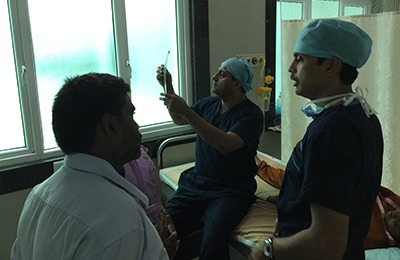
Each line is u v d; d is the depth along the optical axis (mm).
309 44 1008
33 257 783
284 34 2357
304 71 1033
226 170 1860
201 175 1966
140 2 2404
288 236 1082
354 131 938
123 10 2324
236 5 2723
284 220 1145
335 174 922
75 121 756
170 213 1929
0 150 2074
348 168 924
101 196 732
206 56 2646
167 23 2539
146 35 2469
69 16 2174
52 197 780
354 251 1044
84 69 2279
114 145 802
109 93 778
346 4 2234
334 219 920
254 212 1839
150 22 2469
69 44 2201
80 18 2213
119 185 798
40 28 2094
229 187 1875
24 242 832
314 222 953
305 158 986
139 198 834
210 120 1955
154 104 2584
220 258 1703
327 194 922
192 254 2287
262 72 2955
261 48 2926
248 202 1881
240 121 1801
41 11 2082
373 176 1012
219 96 1909
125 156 841
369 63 1937
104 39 2318
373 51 1907
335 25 994
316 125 978
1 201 2027
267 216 1793
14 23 1977
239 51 2811
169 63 2600
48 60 2146
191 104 2697
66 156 820
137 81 2488
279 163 2490
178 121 1979
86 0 2215
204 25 2592
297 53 1060
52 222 749
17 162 2078
